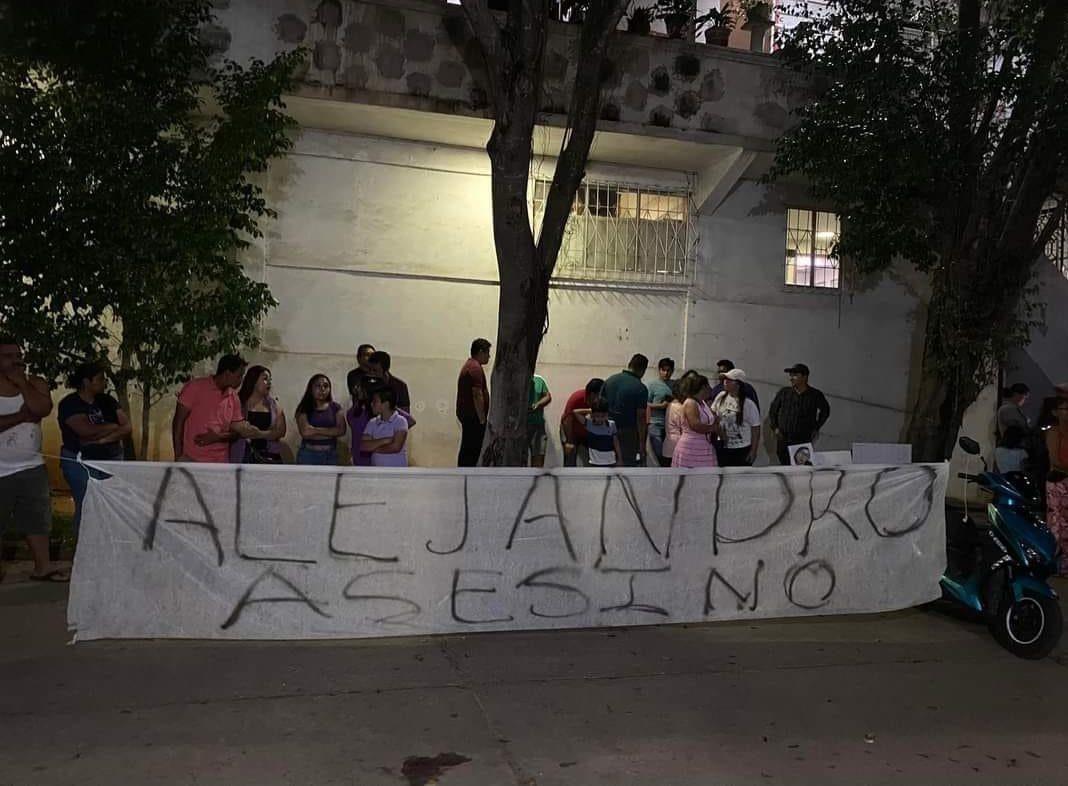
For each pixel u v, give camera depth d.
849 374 12.59
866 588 6.68
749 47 12.56
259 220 10.16
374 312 10.58
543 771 4.17
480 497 5.97
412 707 4.82
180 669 5.22
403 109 9.67
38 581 6.91
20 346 7.12
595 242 11.38
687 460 8.58
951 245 9.58
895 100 9.30
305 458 8.47
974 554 6.77
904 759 4.48
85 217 7.34
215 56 9.15
